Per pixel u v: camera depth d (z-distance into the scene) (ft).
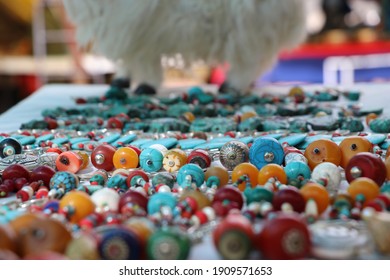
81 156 1.87
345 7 5.32
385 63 5.19
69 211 1.50
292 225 1.35
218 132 2.25
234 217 1.40
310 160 1.80
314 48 5.26
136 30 2.83
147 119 2.51
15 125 2.43
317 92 3.00
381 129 2.15
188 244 1.37
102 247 1.34
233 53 2.96
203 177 1.70
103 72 5.39
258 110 2.58
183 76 4.89
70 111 2.61
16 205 1.60
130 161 1.83
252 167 1.70
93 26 2.86
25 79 5.67
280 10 2.91
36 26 5.49
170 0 2.82
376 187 1.56
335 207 1.52
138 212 1.49
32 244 1.37
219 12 2.85
